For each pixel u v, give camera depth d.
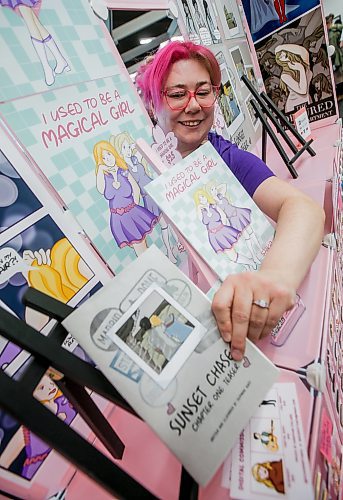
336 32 2.77
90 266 0.67
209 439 0.41
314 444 0.47
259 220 0.73
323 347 0.62
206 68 0.93
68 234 0.65
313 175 1.39
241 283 0.52
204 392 0.43
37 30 0.69
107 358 0.41
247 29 1.87
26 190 0.60
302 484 0.42
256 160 0.95
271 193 0.85
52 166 0.66
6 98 0.61
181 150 1.03
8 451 0.48
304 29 1.73
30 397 0.33
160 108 0.94
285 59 1.85
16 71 0.63
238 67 1.68
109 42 0.87
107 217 0.75
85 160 0.73
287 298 0.53
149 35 1.04
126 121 0.86
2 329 0.37
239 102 1.63
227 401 0.44
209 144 0.73
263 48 1.89
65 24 0.75
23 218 0.59
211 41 1.44
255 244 0.70
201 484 0.40
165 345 0.44
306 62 1.81
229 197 0.71
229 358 0.46
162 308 0.46
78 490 0.53
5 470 0.47
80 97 0.75
